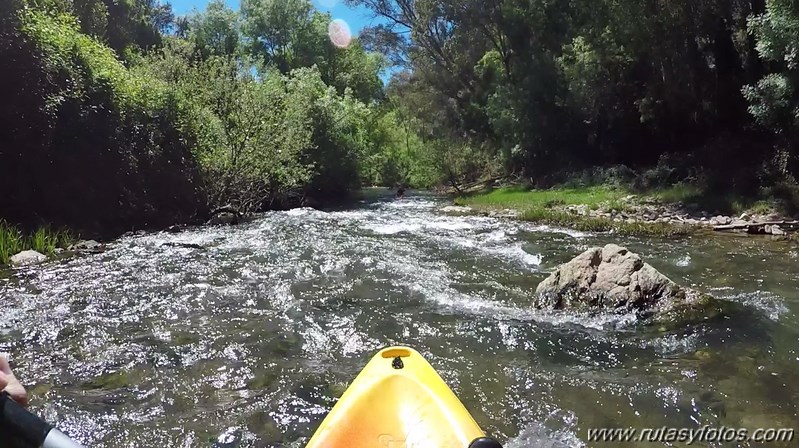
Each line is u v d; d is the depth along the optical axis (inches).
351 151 993.5
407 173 1393.9
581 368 185.2
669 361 189.9
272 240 439.5
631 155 909.2
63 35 486.9
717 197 599.8
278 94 719.1
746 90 565.9
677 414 152.3
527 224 566.6
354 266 340.5
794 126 549.3
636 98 865.5
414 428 120.8
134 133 534.6
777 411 153.0
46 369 178.9
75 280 294.7
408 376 140.9
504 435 142.2
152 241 427.8
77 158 473.1
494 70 1163.3
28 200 441.4
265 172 657.6
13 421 52.1
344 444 116.4
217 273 316.5
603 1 831.7
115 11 1103.6
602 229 512.1
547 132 978.7
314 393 165.5
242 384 171.2
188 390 166.2
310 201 845.2
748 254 379.2
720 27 727.1
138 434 140.6
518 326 227.3
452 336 216.2
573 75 888.9
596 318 235.8
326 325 228.2
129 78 551.5
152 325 224.4
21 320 226.2
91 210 482.9
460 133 1243.8
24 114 434.0
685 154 776.3
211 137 620.4
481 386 170.9
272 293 275.1
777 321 227.9
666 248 407.5
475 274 324.5
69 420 145.6
